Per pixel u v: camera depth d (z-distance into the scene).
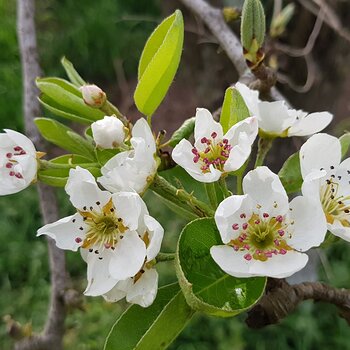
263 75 0.14
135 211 0.11
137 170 0.11
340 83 0.31
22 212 0.46
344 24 0.29
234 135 0.12
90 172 0.12
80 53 0.59
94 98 0.13
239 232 0.11
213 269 0.11
